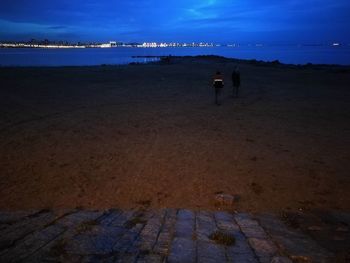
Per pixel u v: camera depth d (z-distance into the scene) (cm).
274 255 521
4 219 631
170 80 3244
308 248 554
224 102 2088
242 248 540
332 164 1023
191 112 1773
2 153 1059
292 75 3759
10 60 8625
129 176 905
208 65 5406
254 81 3203
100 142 1205
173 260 481
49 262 454
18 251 483
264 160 1048
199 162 1017
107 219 647
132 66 5106
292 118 1664
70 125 1453
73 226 596
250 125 1507
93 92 2438
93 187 834
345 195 823
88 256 478
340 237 614
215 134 1341
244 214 715
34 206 727
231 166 991
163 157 1055
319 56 12031
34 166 959
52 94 2308
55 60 9156
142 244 531
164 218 667
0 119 1512
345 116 1722
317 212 736
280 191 839
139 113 1731
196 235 580
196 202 773
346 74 3819
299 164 1018
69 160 1014
